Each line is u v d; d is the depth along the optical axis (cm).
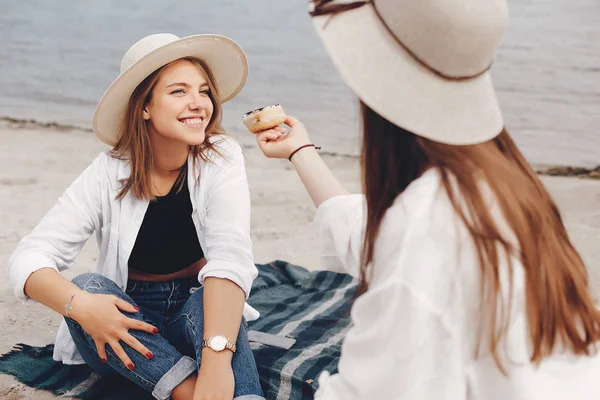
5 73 1006
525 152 673
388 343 140
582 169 630
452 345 139
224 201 258
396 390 140
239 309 247
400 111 147
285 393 269
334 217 184
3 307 350
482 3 142
